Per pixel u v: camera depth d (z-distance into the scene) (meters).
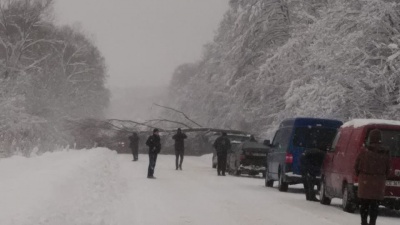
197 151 62.56
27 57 56.28
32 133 40.59
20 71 49.19
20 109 39.81
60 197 10.97
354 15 29.45
